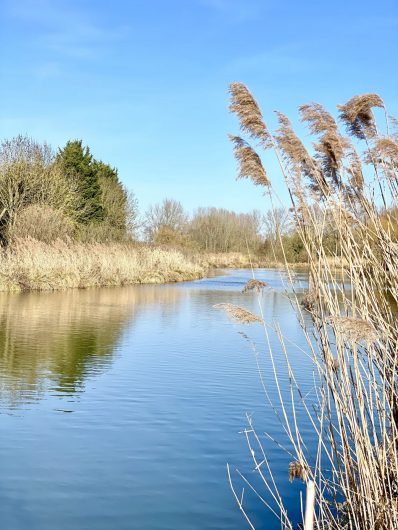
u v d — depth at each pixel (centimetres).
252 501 653
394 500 490
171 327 1861
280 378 1192
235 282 4253
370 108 591
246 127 580
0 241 3303
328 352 528
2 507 622
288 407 986
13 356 1305
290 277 574
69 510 619
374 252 569
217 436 841
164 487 679
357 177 582
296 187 584
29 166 4112
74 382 1106
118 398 1011
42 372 1171
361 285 543
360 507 492
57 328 1723
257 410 966
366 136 601
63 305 2341
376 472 492
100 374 1174
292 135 579
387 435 506
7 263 2908
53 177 4247
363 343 519
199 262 5719
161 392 1055
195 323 1975
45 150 4772
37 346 1430
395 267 541
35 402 973
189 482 693
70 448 782
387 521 476
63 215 4100
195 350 1464
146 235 6950
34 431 840
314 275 557
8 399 984
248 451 789
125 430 855
